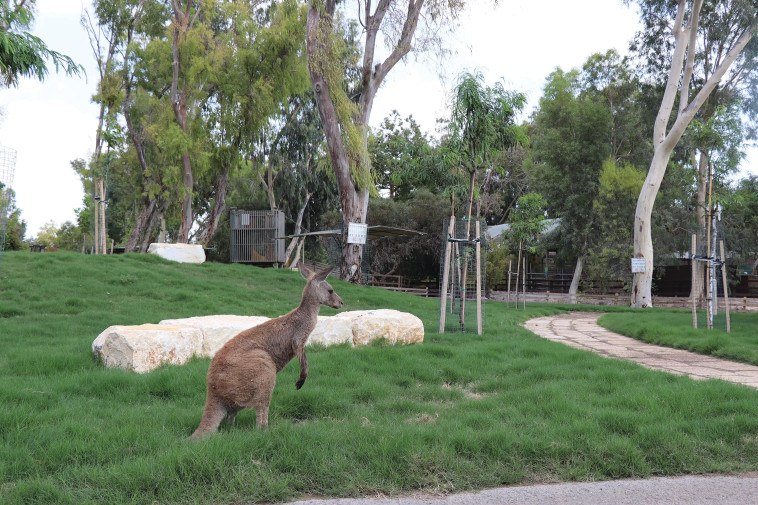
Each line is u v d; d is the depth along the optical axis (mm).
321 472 4410
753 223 38281
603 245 35750
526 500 4133
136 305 15016
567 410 6074
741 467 4820
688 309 27344
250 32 31609
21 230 49281
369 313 11305
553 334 16016
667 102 27859
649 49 37000
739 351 10789
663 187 37469
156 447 4727
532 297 37094
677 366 9922
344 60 26391
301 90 32688
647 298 28953
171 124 30234
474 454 4844
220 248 49781
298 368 8078
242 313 15195
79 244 59000
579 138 38125
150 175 35969
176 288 17609
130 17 39938
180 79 32875
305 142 43000
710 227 15797
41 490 3900
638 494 4254
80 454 4578
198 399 6516
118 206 50719
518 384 7762
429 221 40875
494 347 10656
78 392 6711
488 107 13148
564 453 4910
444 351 9664
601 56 41406
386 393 7105
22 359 8156
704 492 4289
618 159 40719
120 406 6160
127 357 7801
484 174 41406
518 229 26219
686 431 5422
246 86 31500
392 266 43031
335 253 38750
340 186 25625
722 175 25844
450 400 7117
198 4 34250
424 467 4551
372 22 25469
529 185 41812
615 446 4934
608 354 11641
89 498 3889
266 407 5227
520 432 5375
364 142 25797
